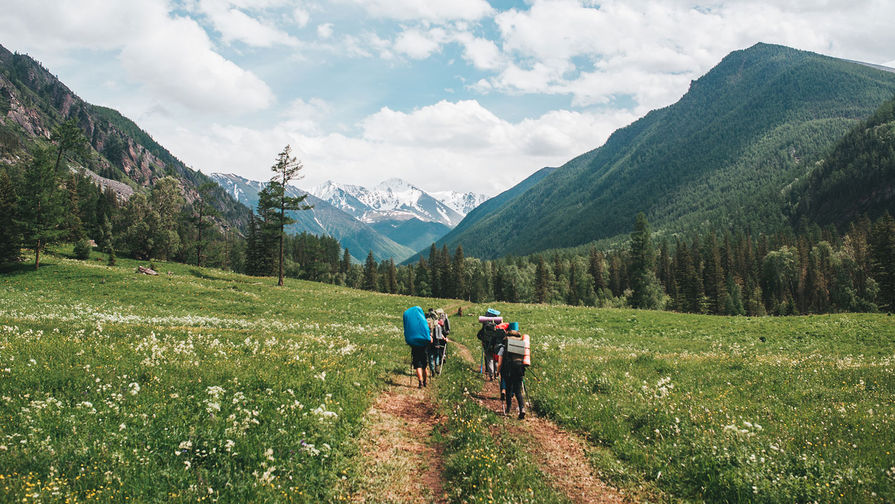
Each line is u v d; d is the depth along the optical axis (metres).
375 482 6.99
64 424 6.63
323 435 7.83
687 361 16.72
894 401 10.05
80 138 92.50
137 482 5.62
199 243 90.88
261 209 61.69
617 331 33.12
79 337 12.91
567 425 10.19
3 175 58.75
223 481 6.00
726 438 7.96
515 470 7.27
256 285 55.09
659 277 155.88
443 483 7.14
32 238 49.69
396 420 9.93
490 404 11.66
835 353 23.38
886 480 6.20
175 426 7.21
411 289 155.12
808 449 7.46
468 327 32.59
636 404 10.70
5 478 5.10
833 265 128.25
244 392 9.32
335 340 18.33
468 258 172.75
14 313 24.38
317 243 165.62
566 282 146.75
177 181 109.25
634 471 7.77
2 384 7.71
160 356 10.84
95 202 135.00
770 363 15.50
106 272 48.06
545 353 18.70
